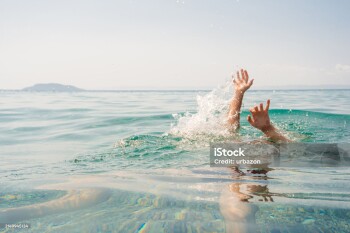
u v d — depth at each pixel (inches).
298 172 93.0
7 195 72.4
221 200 66.3
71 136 168.2
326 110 273.0
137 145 135.8
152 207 62.9
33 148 138.7
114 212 60.6
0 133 180.1
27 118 246.7
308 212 58.8
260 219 55.8
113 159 114.3
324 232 50.6
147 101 458.0
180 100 487.5
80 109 312.2
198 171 95.0
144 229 52.6
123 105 365.7
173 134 155.9
